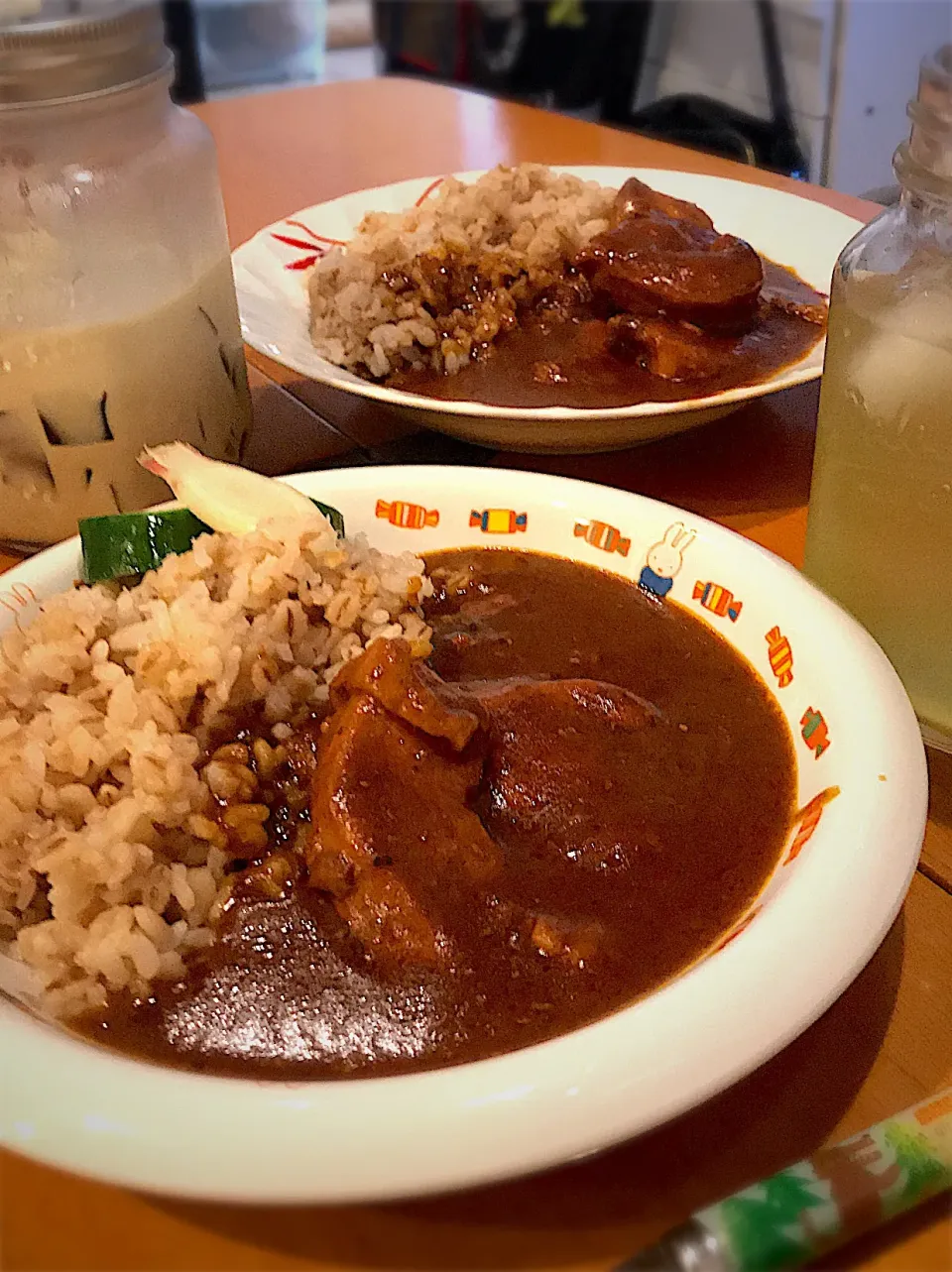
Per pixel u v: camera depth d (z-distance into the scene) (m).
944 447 0.28
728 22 1.32
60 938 0.24
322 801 0.26
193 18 1.44
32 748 0.26
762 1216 0.19
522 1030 0.22
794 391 0.49
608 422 0.40
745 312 0.49
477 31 1.45
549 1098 0.17
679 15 1.37
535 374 0.48
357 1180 0.17
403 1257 0.20
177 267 0.38
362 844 0.25
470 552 0.37
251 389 0.51
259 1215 0.20
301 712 0.30
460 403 0.41
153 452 0.36
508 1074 0.18
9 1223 0.20
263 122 0.92
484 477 0.37
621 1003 0.22
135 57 0.36
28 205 0.36
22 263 0.35
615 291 0.49
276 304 0.50
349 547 0.33
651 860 0.25
